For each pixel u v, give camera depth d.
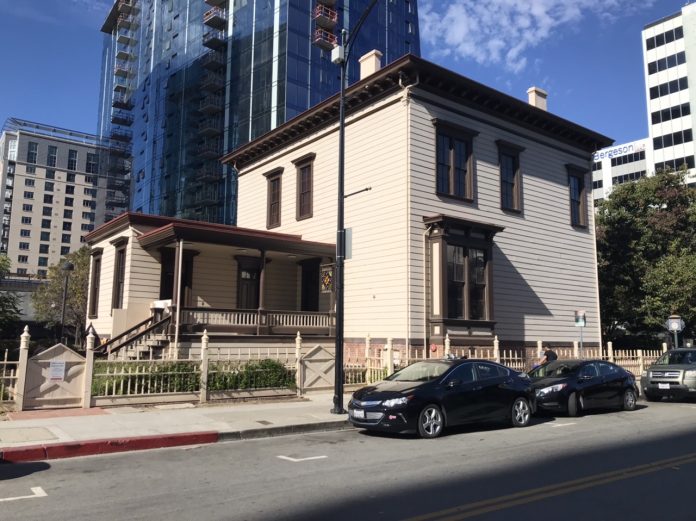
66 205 140.12
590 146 27.77
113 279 23.59
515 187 23.98
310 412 13.50
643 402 18.77
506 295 22.81
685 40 83.62
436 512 6.17
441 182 21.53
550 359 20.94
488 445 10.40
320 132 24.95
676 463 8.80
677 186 32.62
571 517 6.01
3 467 8.57
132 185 80.81
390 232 20.81
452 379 11.86
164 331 19.98
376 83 21.58
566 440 10.99
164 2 77.94
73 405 12.91
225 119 61.81
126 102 88.75
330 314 22.72
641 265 30.70
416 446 10.28
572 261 26.08
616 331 32.69
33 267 134.25
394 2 71.06
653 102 86.56
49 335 58.41
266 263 25.62
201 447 10.25
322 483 7.50
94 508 6.35
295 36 57.25
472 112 22.70
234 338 20.05
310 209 25.05
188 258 23.64
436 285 20.08
